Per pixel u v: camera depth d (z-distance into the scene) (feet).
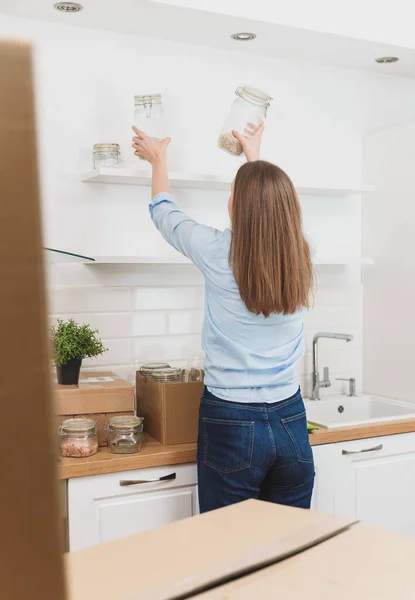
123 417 7.64
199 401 7.89
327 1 8.91
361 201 10.85
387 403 10.21
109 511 7.23
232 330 6.85
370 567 1.84
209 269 6.90
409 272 10.09
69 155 8.71
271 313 6.72
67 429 7.29
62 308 8.72
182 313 9.43
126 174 8.32
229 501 6.86
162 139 8.16
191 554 1.91
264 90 9.91
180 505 7.59
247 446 6.78
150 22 8.59
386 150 10.36
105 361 8.98
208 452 7.00
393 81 10.89
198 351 9.54
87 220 8.83
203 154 9.53
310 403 10.02
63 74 8.66
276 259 6.50
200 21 8.54
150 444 7.79
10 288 0.76
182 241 7.16
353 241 10.80
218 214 9.74
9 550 0.82
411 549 1.97
